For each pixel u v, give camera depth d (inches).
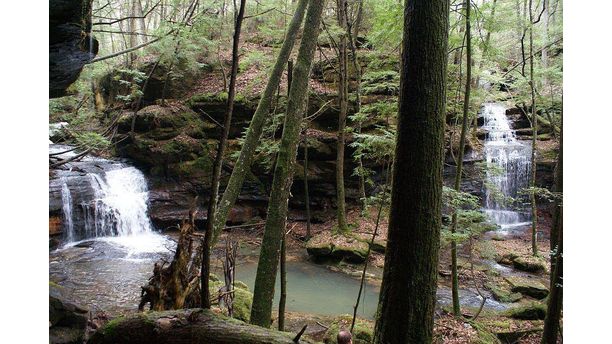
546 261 453.1
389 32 289.0
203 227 561.0
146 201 555.8
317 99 581.0
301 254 500.7
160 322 117.5
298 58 180.4
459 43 319.6
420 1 122.0
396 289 126.4
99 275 374.3
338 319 288.5
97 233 506.0
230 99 116.3
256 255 470.9
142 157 584.4
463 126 268.2
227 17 644.7
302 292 390.6
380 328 130.5
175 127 583.5
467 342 257.8
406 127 124.3
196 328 116.2
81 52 203.9
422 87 122.1
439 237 126.8
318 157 582.2
